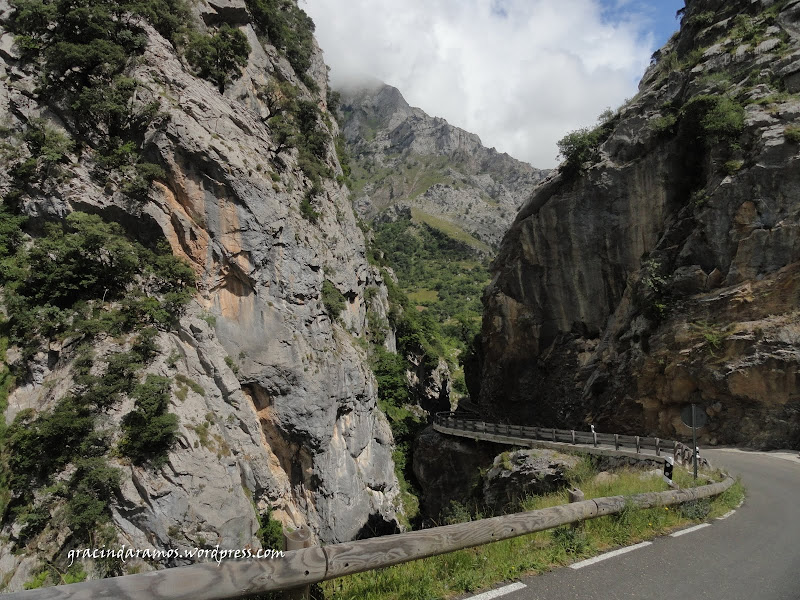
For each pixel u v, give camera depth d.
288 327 36.66
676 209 39.53
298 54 59.72
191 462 25.92
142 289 31.08
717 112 35.31
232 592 4.51
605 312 44.34
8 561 21.23
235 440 30.92
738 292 31.91
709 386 32.53
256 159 38.62
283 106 49.38
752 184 32.69
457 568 7.01
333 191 58.19
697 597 6.64
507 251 53.03
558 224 46.59
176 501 24.61
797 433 28.41
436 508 45.72
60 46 31.25
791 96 33.78
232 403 32.06
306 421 36.16
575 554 7.99
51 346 27.03
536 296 49.19
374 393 50.12
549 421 47.00
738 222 33.09
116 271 29.89
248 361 34.75
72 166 31.48
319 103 67.88
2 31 33.91
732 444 31.00
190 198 33.81
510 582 6.78
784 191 31.39
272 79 50.19
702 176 37.91
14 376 26.53
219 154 34.59
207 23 44.78
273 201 37.50
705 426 32.84
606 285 44.09
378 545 5.69
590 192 44.34
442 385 82.50
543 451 30.69
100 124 33.78
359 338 57.00
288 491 36.59
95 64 33.31
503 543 7.90
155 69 35.19
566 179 46.97
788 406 29.06
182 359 30.14
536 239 48.44
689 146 38.91
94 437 23.88
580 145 45.53
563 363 46.34
